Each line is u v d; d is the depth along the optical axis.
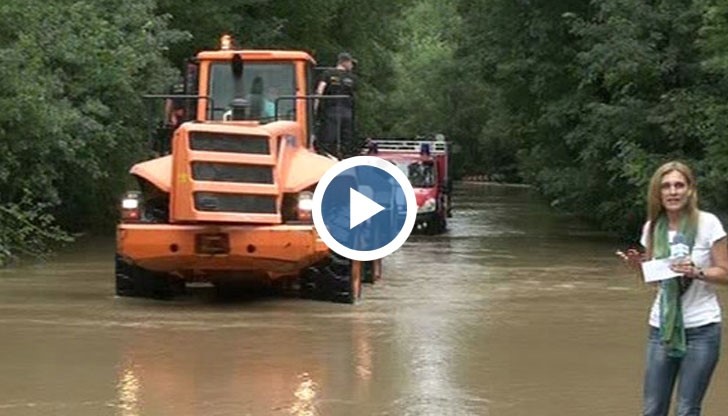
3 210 25.56
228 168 17.09
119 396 11.15
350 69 21.08
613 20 32.53
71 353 13.44
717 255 8.52
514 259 28.58
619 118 32.69
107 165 31.95
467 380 12.12
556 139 41.72
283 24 46.59
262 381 11.91
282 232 17.06
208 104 20.14
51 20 26.81
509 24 41.41
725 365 13.24
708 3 26.98
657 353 8.67
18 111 24.30
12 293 19.31
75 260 25.98
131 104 30.09
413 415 10.46
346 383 11.86
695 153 31.89
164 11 40.06
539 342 14.62
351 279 18.36
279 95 19.97
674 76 32.59
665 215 8.72
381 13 55.69
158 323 15.89
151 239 17.19
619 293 20.48
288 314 16.98
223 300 18.58
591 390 11.70
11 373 12.24
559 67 39.53
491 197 77.69
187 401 10.95
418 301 18.91
